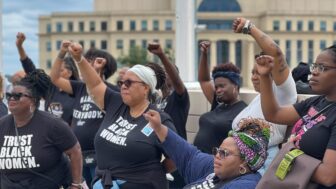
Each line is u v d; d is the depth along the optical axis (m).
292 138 2.96
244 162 2.98
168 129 3.55
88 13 85.44
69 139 3.88
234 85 4.60
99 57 5.21
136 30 83.81
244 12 88.31
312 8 89.50
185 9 8.44
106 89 4.06
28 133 3.80
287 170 2.76
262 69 3.23
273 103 3.26
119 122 3.83
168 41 83.38
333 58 2.91
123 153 3.67
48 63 88.00
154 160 3.70
